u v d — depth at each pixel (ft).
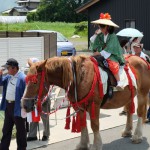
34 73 19.36
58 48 73.56
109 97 21.89
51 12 277.03
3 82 21.94
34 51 40.81
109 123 30.04
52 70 20.04
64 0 275.80
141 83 24.94
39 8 281.74
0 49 37.76
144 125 29.58
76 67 20.63
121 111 33.73
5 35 47.21
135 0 86.48
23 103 19.42
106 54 21.71
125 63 23.35
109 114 32.89
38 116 20.06
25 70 27.37
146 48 84.99
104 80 21.26
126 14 88.63
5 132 22.13
